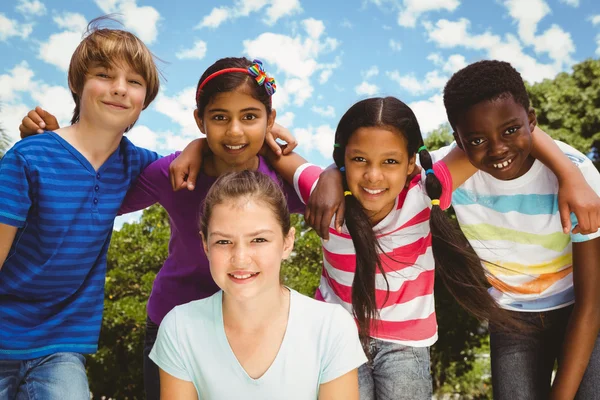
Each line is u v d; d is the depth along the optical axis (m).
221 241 2.05
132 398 10.85
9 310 2.37
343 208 2.48
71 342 2.42
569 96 13.10
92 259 2.52
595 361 2.46
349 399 2.11
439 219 2.52
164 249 11.20
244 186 2.06
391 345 2.59
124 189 2.66
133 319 10.40
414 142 2.53
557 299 2.70
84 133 2.51
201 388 2.14
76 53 2.52
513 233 2.65
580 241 2.42
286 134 2.87
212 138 2.65
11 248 2.39
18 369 2.35
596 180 2.52
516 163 2.41
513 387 2.67
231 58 2.73
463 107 2.38
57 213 2.37
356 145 2.45
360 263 2.51
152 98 2.69
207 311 2.17
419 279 2.65
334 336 2.11
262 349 2.11
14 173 2.30
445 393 12.95
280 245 2.11
